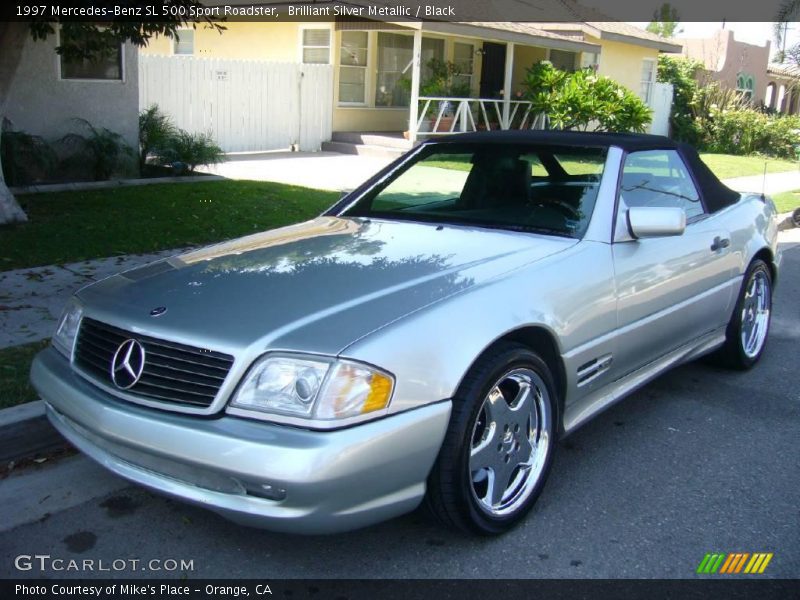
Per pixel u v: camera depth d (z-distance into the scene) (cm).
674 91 2705
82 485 385
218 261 383
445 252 383
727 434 463
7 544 335
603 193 418
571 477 404
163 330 311
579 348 372
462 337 313
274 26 1927
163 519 356
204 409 293
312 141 1861
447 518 324
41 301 622
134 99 1258
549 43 1961
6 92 873
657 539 348
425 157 502
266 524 284
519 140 470
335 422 280
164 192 1116
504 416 338
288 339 294
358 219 460
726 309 516
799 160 2073
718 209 524
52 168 1153
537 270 362
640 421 479
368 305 317
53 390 336
